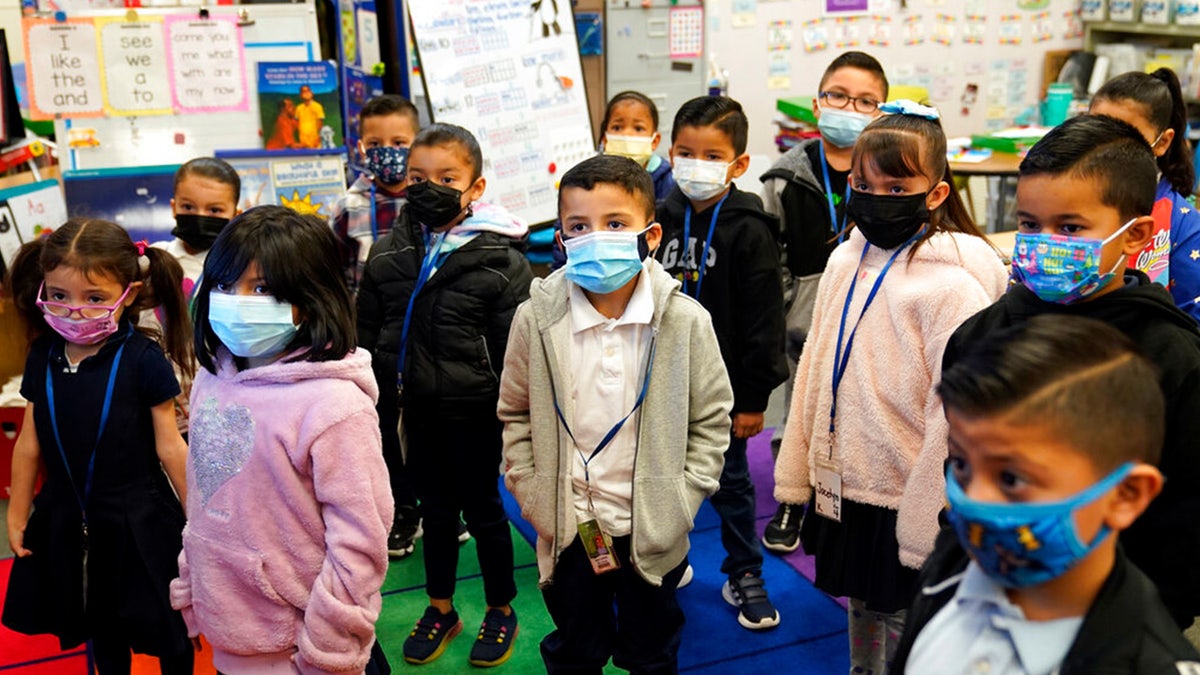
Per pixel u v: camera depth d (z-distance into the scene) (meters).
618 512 2.02
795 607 2.94
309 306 1.70
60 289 2.05
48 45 3.87
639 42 5.82
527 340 2.05
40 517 2.18
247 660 1.78
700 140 2.71
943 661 1.06
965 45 7.01
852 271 2.12
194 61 3.95
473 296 2.55
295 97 3.99
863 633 2.18
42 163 4.17
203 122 3.98
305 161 3.94
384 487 1.74
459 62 4.00
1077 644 0.97
